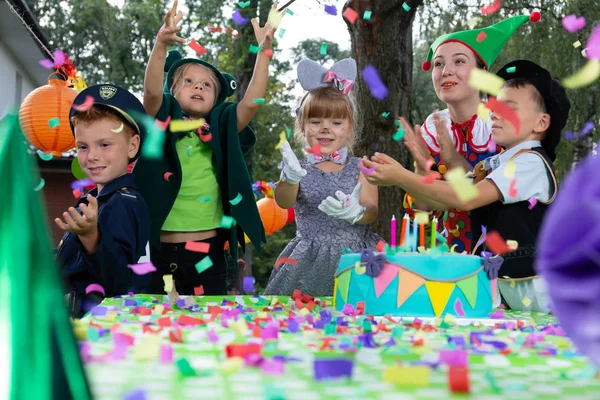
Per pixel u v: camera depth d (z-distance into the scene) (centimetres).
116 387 62
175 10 246
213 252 264
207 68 275
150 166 247
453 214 257
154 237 246
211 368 73
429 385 66
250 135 277
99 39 1922
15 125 55
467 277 146
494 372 74
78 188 249
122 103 210
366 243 264
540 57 823
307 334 105
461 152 278
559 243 50
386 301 144
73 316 181
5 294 47
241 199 254
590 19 795
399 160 533
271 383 66
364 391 62
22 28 771
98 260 181
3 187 51
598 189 48
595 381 69
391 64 539
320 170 269
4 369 45
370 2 541
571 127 838
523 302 187
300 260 255
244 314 133
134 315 132
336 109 264
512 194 188
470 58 279
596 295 48
